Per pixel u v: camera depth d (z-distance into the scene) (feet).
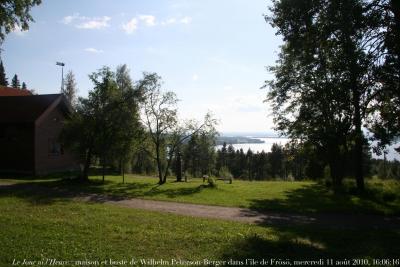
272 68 102.37
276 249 32.48
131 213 52.80
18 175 109.50
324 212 61.11
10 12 61.46
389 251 33.42
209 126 109.09
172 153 107.96
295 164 257.55
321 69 61.05
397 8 50.85
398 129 61.72
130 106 99.14
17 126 112.68
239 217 55.06
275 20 59.16
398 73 52.85
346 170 108.17
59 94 120.78
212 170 189.16
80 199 68.18
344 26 51.88
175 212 57.82
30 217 44.42
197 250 31.63
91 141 94.27
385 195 76.33
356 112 61.31
